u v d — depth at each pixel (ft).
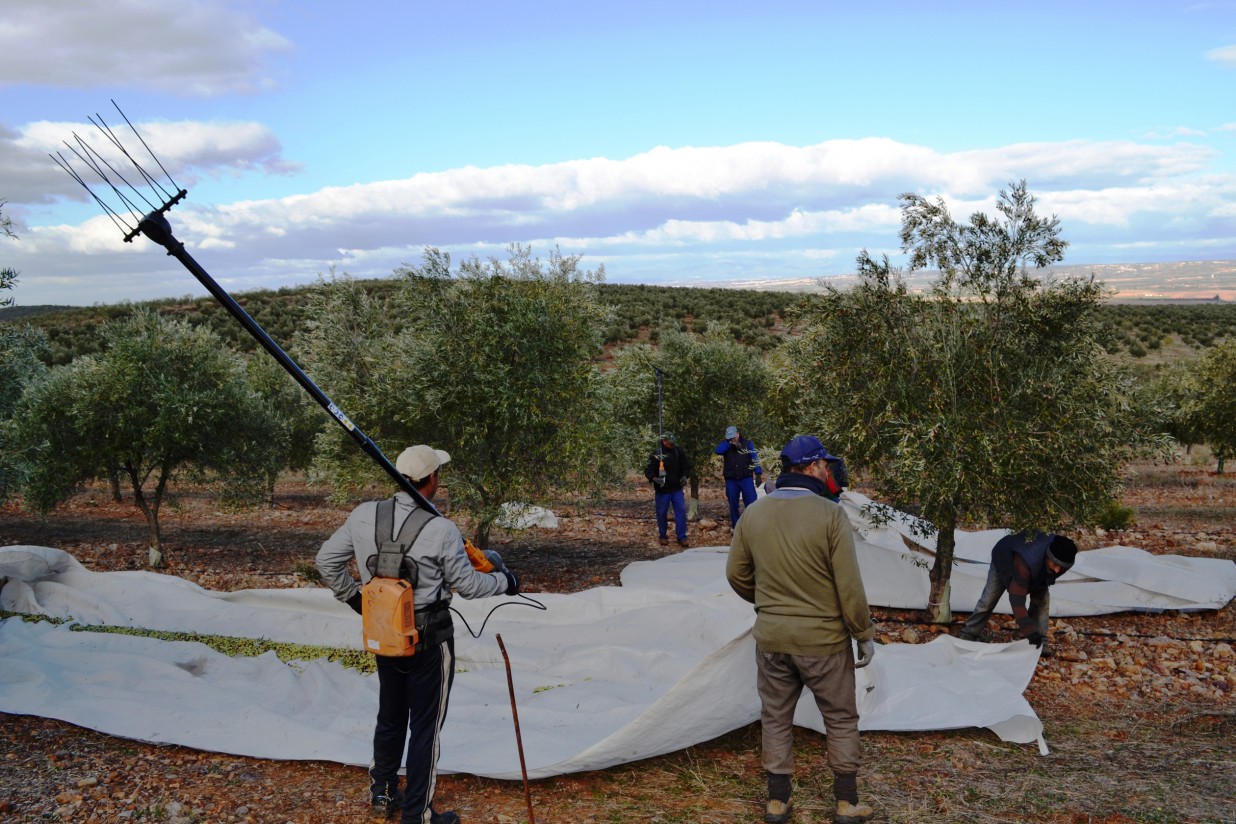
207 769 14.46
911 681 18.02
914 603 28.09
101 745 15.35
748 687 15.55
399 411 32.27
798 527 12.68
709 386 52.31
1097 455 22.53
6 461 31.96
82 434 35.99
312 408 53.62
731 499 41.93
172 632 23.09
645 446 42.39
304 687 18.78
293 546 42.98
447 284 31.91
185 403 36.42
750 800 13.80
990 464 22.13
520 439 32.40
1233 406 66.64
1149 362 152.87
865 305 24.38
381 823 12.62
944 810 13.35
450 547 12.12
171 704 16.89
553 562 37.32
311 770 14.58
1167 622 26.94
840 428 24.81
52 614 24.84
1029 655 19.70
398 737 12.78
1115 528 42.52
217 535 46.44
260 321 148.56
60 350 117.80
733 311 167.63
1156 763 15.48
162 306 165.78
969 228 23.98
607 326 34.40
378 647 11.75
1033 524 22.13
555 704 17.30
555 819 12.94
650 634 21.65
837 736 12.76
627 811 13.29
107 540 44.88
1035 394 22.38
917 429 22.77
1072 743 16.70
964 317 23.72
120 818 12.52
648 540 43.16
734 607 22.18
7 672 18.56
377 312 33.55
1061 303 23.09
